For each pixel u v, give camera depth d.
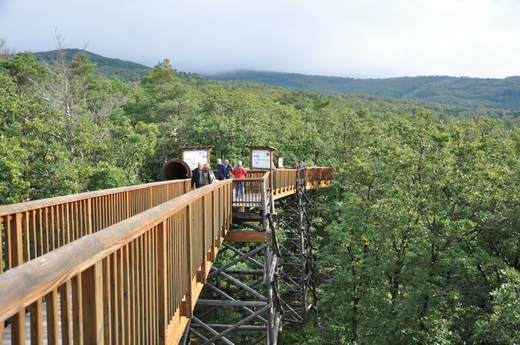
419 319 15.21
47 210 4.68
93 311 2.01
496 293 12.24
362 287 19.72
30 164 15.60
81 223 5.69
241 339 22.52
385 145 22.75
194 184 13.16
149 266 3.20
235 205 11.63
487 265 16.09
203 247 6.27
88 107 40.44
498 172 16.88
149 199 9.84
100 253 2.06
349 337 19.45
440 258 15.98
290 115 54.22
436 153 18.59
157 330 3.53
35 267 1.38
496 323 11.81
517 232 17.17
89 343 2.01
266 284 11.05
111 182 16.20
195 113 38.09
